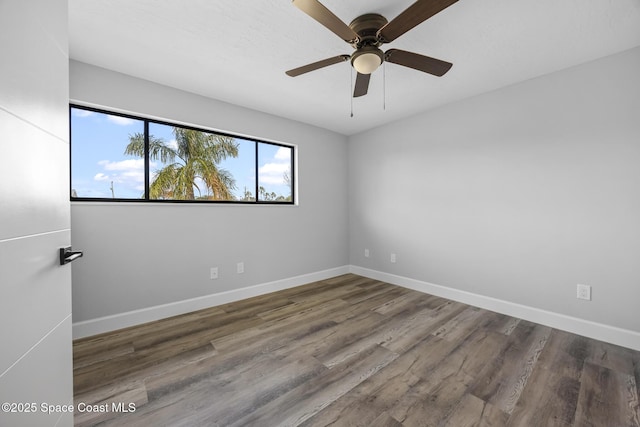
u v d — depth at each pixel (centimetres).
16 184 68
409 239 339
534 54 201
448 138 298
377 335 217
